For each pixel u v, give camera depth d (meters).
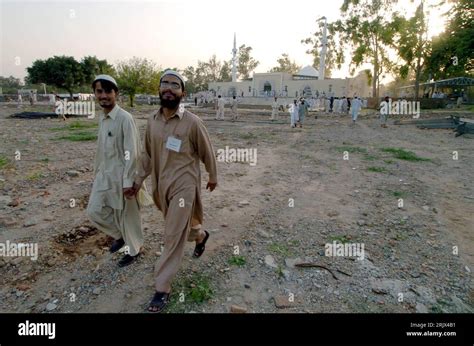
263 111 31.25
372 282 2.72
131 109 27.83
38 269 2.85
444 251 3.26
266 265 2.95
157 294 2.35
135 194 2.67
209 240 3.42
